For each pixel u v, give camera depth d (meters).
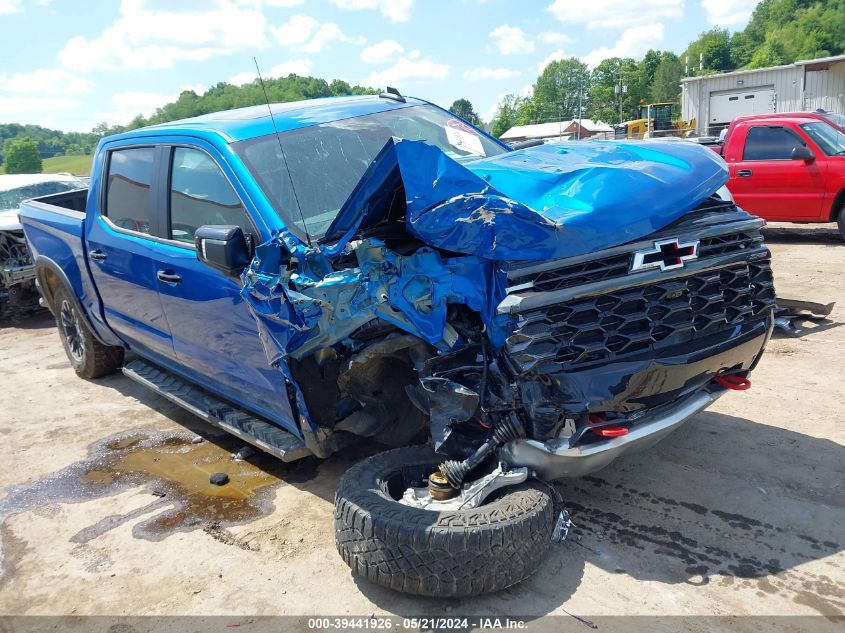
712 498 3.51
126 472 4.43
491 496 3.05
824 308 6.01
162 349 4.62
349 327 2.88
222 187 3.71
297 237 3.25
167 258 4.08
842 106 23.56
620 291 2.89
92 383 6.27
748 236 3.38
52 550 3.61
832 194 9.70
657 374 2.93
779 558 3.02
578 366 2.82
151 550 3.51
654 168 3.27
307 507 3.79
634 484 3.69
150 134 4.51
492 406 2.85
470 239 2.72
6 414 5.65
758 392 4.77
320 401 3.27
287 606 2.98
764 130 10.30
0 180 10.79
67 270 5.54
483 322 2.82
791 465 3.76
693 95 26.77
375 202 2.92
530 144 4.68
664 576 2.95
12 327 9.07
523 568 2.79
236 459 4.46
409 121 4.35
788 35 102.62
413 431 3.61
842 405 4.46
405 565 2.74
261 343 3.42
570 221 2.80
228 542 3.52
